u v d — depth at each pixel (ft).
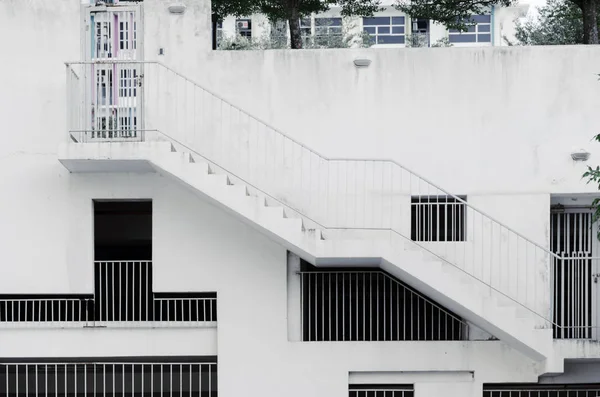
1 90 44.19
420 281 40.37
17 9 44.09
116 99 43.57
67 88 41.47
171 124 44.50
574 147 44.65
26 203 44.16
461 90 44.73
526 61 44.78
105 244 45.73
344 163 44.52
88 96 43.68
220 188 39.96
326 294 45.14
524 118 44.68
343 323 44.50
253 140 44.52
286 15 61.05
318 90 44.78
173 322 43.91
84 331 43.73
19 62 44.16
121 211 45.73
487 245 44.06
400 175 44.34
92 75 43.78
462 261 43.91
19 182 44.16
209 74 44.78
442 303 43.88
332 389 43.78
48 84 44.16
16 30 44.11
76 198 44.21
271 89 44.73
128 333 43.80
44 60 44.16
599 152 44.62
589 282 45.75
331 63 44.78
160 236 44.04
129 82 44.62
